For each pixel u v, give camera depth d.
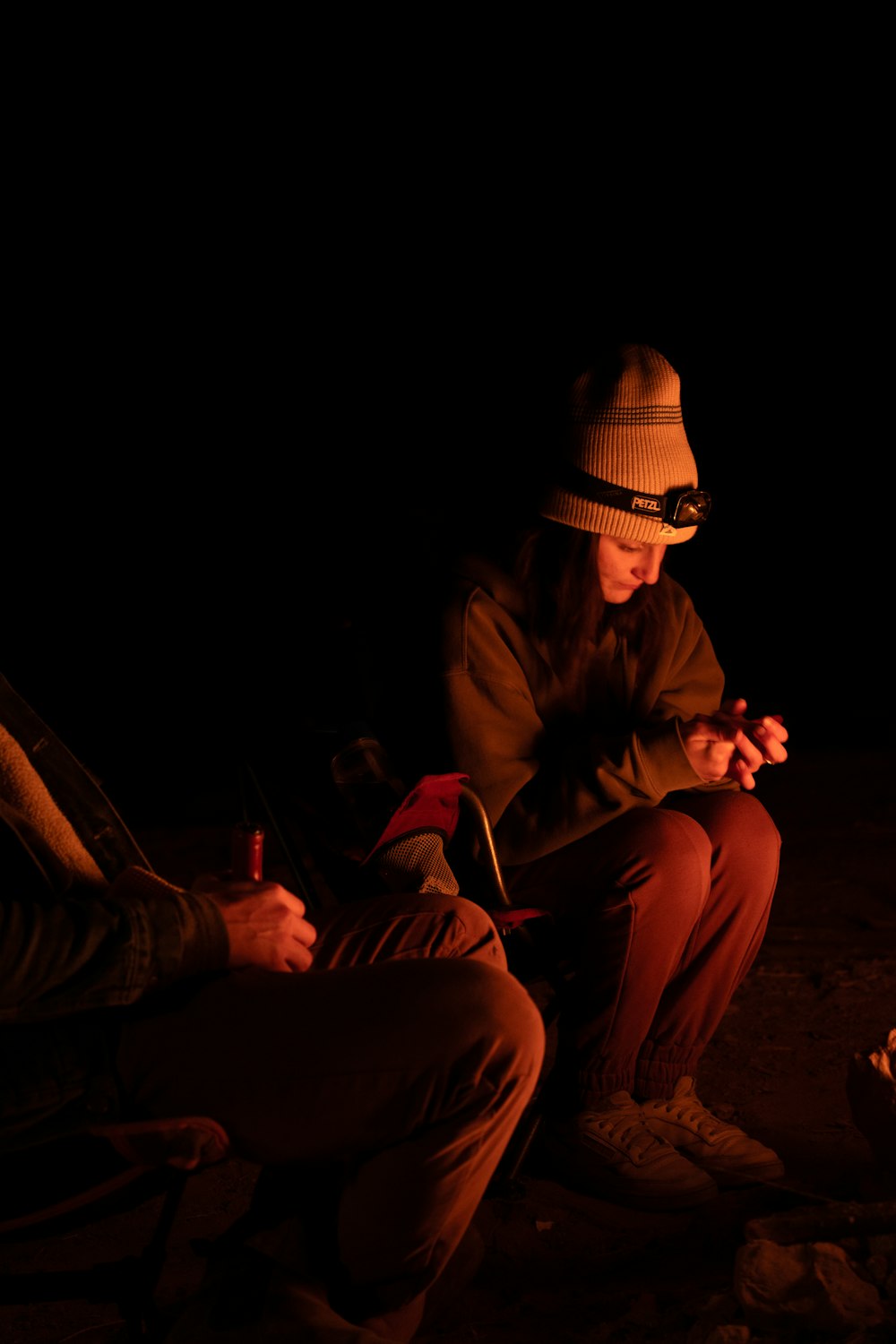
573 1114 2.99
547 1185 3.05
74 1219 2.01
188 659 9.06
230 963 1.92
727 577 11.24
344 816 2.72
